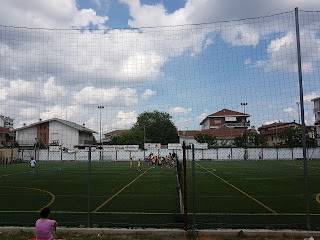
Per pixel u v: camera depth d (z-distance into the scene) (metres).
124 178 25.30
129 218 9.73
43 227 6.38
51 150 53.41
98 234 8.37
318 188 17.80
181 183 12.37
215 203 12.95
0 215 10.20
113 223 8.98
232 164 42.06
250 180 22.39
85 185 20.36
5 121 62.69
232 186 18.83
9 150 53.16
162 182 21.83
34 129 54.03
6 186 20.06
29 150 56.38
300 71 8.52
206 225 8.66
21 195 15.90
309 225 8.29
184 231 8.22
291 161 46.75
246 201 13.39
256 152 49.03
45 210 6.62
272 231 8.09
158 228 8.61
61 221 9.40
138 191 17.02
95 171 33.62
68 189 18.30
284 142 46.59
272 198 14.16
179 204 12.66
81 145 55.84
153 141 87.31
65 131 53.91
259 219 9.40
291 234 8.04
